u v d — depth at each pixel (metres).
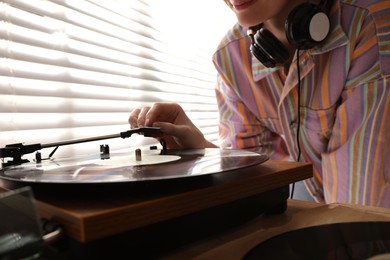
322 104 0.91
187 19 1.60
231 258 0.30
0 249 0.24
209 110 1.78
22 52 0.81
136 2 1.25
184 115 0.82
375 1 0.80
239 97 1.09
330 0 0.79
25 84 0.82
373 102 0.80
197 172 0.34
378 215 0.41
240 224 0.40
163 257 0.32
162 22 1.40
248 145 1.11
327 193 0.91
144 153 0.57
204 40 1.76
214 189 0.34
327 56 0.85
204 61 1.75
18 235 0.24
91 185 0.32
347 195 0.83
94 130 1.02
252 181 0.39
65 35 0.93
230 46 1.03
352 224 0.34
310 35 0.68
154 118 0.72
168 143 0.75
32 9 0.84
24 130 0.81
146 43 1.28
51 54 0.89
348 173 0.83
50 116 0.88
